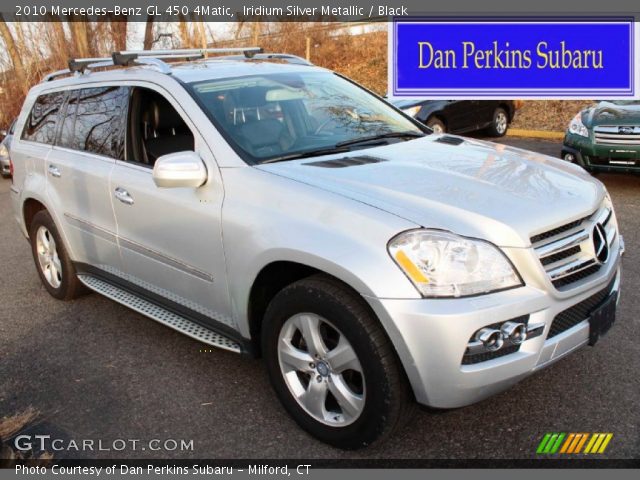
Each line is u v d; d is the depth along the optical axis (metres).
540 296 2.61
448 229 2.60
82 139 4.49
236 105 3.67
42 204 4.94
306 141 3.65
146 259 3.89
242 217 3.12
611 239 3.16
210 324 3.58
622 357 3.62
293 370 3.07
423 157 3.44
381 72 17.45
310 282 2.83
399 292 2.53
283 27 18.42
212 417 3.29
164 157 3.23
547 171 3.31
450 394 2.56
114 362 3.95
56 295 5.07
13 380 3.80
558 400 3.24
